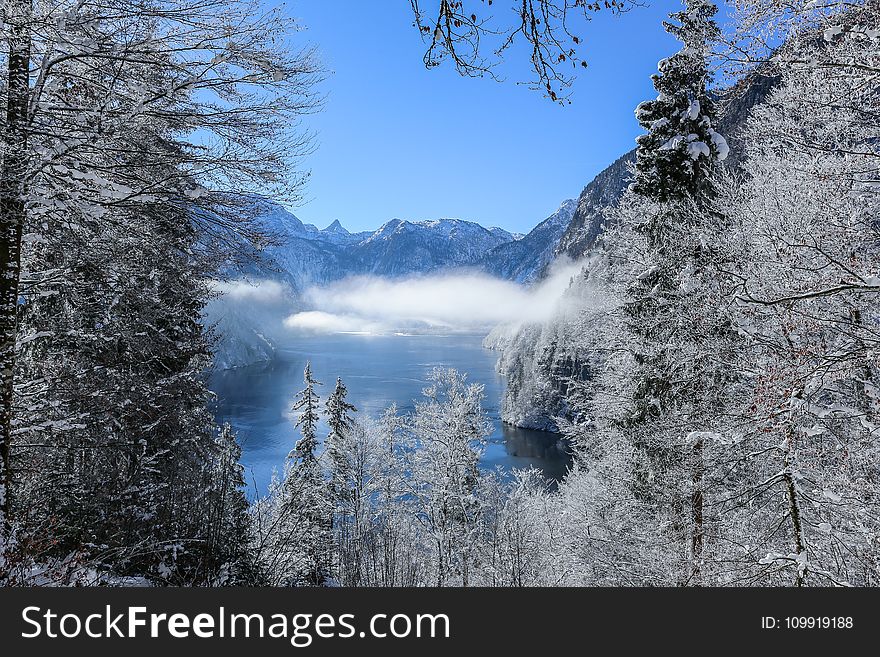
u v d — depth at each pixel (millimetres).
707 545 10859
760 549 9000
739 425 7277
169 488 11188
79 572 7023
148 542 9156
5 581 5973
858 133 6613
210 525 9422
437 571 27172
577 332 15461
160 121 7008
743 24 4961
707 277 9633
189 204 7246
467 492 27203
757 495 8250
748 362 8625
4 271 6500
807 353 5648
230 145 7254
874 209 7836
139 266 8633
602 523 14688
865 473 7461
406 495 39438
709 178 11461
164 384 11875
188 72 6914
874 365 5566
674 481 11203
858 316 7375
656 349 11664
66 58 6441
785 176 9438
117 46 6449
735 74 5301
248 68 7004
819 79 6316
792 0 4699
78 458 10539
